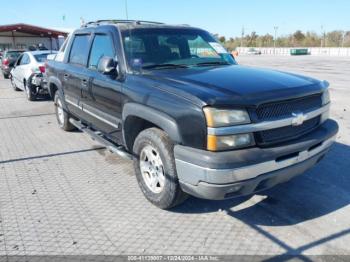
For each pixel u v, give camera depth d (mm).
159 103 3229
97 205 3758
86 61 4969
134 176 4531
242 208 3656
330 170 4566
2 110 9211
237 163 2768
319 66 26422
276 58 44219
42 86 10250
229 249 2979
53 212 3613
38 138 6387
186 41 4535
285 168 3047
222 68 3969
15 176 4582
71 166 4926
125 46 4070
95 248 3006
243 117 2834
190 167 2926
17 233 3234
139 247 3020
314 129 3436
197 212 3590
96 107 4691
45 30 34219
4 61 18266
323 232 3199
